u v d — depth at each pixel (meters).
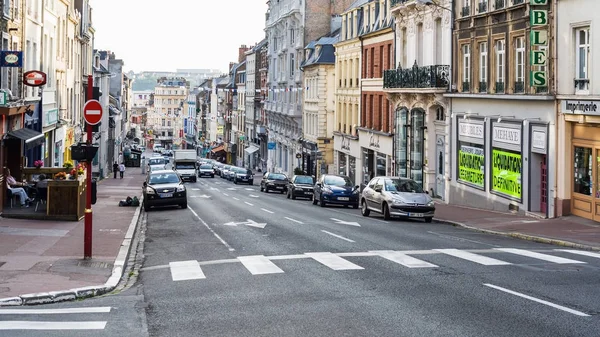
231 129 127.12
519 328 8.86
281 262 14.91
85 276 13.19
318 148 62.91
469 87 33.06
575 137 24.58
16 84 29.98
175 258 16.22
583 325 8.97
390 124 45.03
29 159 34.25
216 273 13.79
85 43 57.25
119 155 103.38
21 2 30.22
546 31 25.34
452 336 8.52
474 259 14.90
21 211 23.64
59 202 23.17
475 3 32.16
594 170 23.44
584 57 23.97
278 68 83.94
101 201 35.62
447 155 35.69
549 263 14.34
